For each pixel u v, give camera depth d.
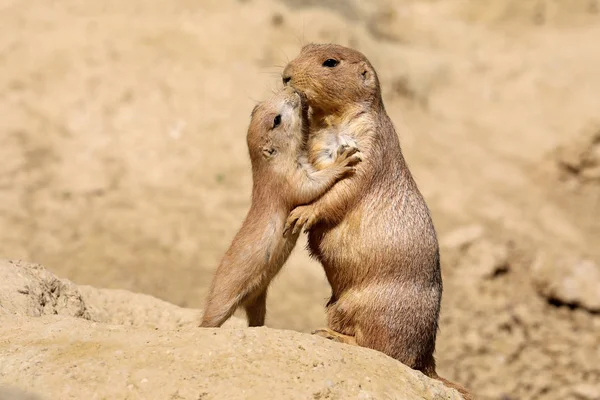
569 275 16.69
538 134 22.23
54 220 15.66
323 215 7.36
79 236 15.34
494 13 30.41
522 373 14.51
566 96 23.50
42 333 6.55
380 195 7.41
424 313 7.50
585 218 20.06
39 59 19.02
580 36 28.47
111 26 20.03
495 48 27.23
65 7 20.80
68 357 6.10
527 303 16.44
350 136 7.54
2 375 5.95
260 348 6.25
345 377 6.12
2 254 14.52
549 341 15.47
